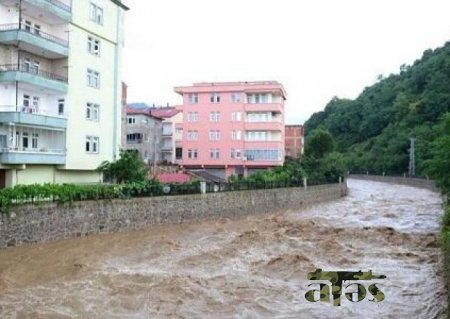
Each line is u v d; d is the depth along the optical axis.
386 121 109.56
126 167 29.89
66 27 30.50
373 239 23.14
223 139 54.81
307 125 149.38
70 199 21.98
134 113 58.38
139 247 20.72
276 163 53.62
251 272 16.25
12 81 26.70
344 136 122.81
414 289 14.49
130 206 25.28
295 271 16.39
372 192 59.28
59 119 29.28
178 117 63.19
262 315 11.98
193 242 22.38
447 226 17.98
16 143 27.72
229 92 54.72
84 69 31.83
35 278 15.25
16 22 27.78
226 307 12.48
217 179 46.91
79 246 20.48
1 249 18.73
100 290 13.87
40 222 20.47
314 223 28.83
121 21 35.94
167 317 11.70
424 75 100.19
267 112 54.22
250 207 35.06
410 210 37.16
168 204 27.83
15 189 19.81
